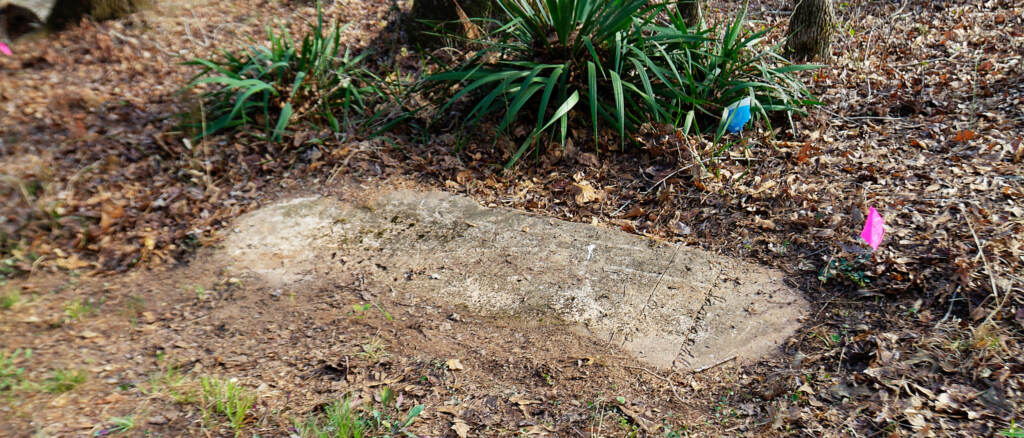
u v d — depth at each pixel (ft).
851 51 21.49
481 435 8.14
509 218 13.69
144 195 14.10
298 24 23.54
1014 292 9.53
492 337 10.26
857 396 8.43
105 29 21.63
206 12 23.75
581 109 16.26
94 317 10.59
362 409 8.55
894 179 13.43
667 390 9.08
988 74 18.16
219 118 16.52
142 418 8.21
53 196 13.75
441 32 20.24
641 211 13.62
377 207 14.14
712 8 25.09
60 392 8.62
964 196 12.35
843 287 10.71
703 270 11.75
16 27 20.83
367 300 11.22
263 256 12.51
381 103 17.60
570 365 9.59
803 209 12.85
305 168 15.35
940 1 25.77
